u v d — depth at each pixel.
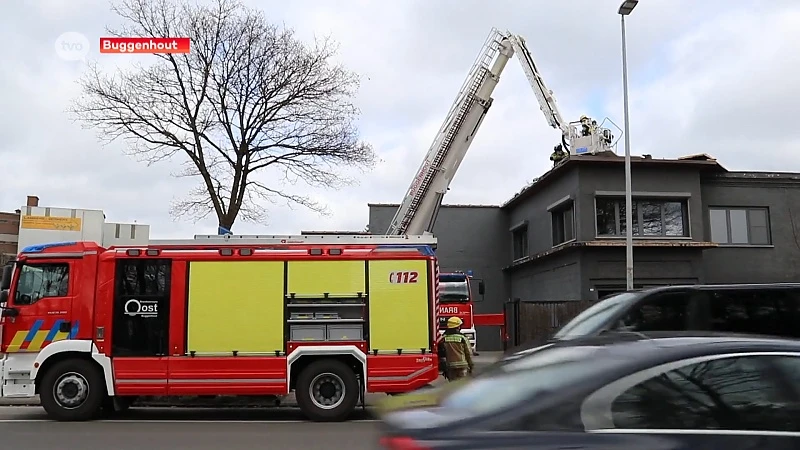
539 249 27.36
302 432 10.08
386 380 11.36
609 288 22.64
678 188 23.66
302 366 11.50
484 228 32.19
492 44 21.84
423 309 11.55
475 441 3.36
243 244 11.66
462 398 3.91
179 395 11.34
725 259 24.36
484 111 21.39
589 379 3.57
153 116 20.69
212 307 11.34
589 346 4.07
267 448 8.71
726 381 3.55
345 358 11.51
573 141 23.91
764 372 3.59
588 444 3.32
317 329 11.39
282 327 11.34
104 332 11.22
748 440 3.38
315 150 21.67
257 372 11.23
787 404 3.52
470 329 20.53
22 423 10.97
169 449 8.62
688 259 23.09
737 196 24.70
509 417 3.47
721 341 3.76
